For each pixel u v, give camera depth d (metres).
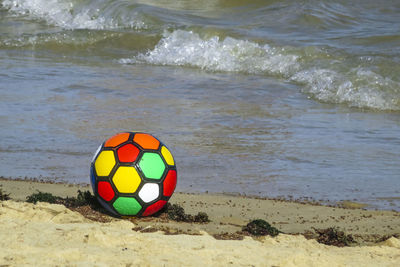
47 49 38.72
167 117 22.16
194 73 32.81
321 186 14.91
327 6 46.12
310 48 34.62
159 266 7.36
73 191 13.30
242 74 33.09
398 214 12.68
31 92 25.55
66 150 17.50
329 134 20.69
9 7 50.50
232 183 14.92
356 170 16.42
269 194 14.10
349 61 32.19
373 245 10.20
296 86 29.97
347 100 27.25
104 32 41.34
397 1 48.22
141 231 10.09
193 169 16.09
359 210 12.95
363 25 41.53
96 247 8.09
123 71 32.31
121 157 10.94
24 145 17.91
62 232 8.71
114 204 10.94
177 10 47.19
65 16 48.00
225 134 20.05
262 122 22.12
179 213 11.47
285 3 48.03
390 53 33.34
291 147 18.69
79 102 24.06
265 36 38.69
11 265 7.05
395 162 17.25
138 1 49.25
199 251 8.16
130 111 22.86
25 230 8.73
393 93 27.67
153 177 10.97
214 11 47.25
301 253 8.52
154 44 39.59
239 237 10.12
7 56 35.69
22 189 13.30
